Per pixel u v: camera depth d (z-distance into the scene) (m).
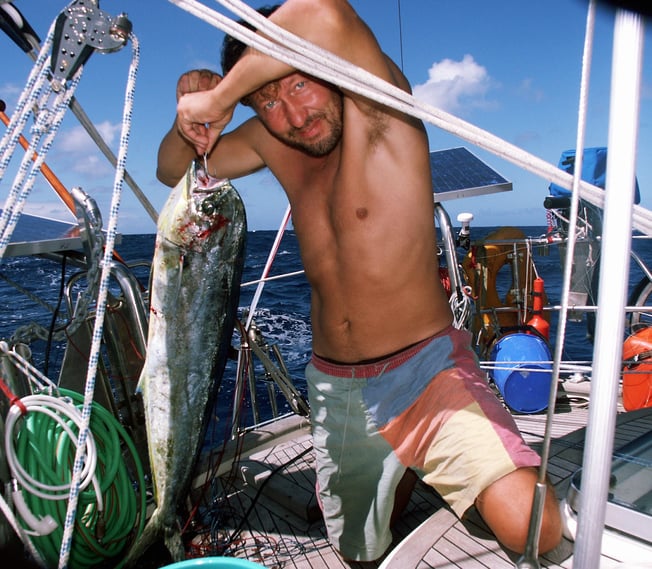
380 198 2.01
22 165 1.34
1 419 1.73
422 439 1.99
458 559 1.50
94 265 2.13
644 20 0.75
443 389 1.96
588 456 0.88
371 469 2.17
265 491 2.80
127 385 2.47
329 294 2.20
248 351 2.80
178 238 1.79
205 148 1.95
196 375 1.87
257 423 3.28
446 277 3.33
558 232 3.87
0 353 1.82
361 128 1.97
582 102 0.93
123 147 1.34
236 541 2.44
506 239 3.91
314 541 2.43
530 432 3.07
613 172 0.80
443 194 3.87
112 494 2.01
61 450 1.85
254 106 2.10
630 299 3.87
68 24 1.30
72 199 2.26
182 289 1.81
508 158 1.21
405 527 2.46
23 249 2.16
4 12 1.68
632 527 1.29
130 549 2.00
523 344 3.53
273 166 2.44
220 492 2.85
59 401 1.84
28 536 1.68
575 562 0.92
